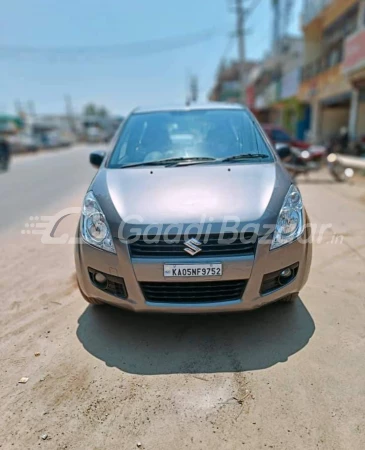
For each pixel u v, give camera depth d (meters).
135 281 2.33
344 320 2.77
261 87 30.25
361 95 12.44
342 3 14.02
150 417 1.95
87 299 2.77
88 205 2.63
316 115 17.34
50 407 2.03
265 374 2.23
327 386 2.11
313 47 18.11
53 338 2.66
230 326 2.74
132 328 2.76
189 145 3.32
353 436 1.79
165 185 2.65
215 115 3.74
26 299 3.27
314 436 1.80
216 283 2.31
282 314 2.87
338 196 7.40
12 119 38.56
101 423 1.92
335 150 13.00
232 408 1.99
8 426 1.91
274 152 3.28
